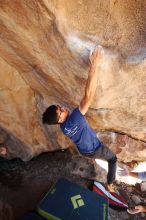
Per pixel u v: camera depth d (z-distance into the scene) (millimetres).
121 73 3090
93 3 2688
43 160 4805
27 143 4434
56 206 3574
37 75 3523
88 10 2715
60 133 4445
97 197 3793
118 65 3014
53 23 2660
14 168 4629
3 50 3199
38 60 3230
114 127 4266
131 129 4246
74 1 2627
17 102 3918
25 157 4621
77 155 4820
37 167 4703
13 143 4438
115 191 4594
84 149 3602
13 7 2592
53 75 3404
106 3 2697
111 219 4164
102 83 3217
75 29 2785
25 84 3781
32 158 4816
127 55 2934
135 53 2916
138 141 4520
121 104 3641
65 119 3264
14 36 2939
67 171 4668
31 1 2488
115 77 3146
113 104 3656
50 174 4605
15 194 4238
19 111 4035
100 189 4410
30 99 4012
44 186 4406
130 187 4789
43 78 3535
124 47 2900
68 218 3459
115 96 3480
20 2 2523
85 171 4645
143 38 2855
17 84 3713
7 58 3326
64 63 3143
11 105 3902
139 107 3656
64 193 3771
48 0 2455
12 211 4008
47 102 4020
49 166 4719
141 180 4809
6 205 4059
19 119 4129
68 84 3469
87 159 4777
